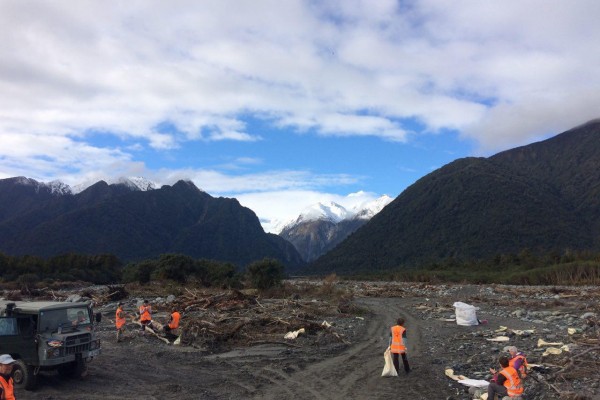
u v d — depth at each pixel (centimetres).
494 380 1112
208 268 5716
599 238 12756
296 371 1683
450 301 4200
